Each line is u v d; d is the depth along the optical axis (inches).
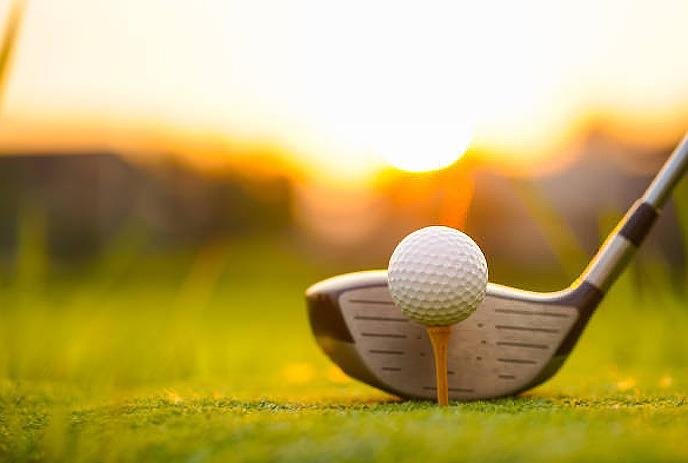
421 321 24.1
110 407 24.4
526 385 25.6
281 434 21.1
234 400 25.9
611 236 26.2
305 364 39.1
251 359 39.9
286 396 27.4
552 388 28.0
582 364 36.0
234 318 74.7
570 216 64.2
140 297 79.0
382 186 97.3
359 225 113.4
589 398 25.8
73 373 31.7
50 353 34.4
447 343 24.4
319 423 21.7
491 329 25.5
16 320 33.8
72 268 67.2
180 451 20.9
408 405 24.8
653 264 36.6
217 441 21.1
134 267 42.2
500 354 25.5
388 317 25.7
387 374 25.6
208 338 52.4
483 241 93.5
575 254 33.2
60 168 99.6
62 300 51.5
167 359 34.6
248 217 115.3
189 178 103.0
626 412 22.6
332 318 25.8
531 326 25.6
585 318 25.8
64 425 22.5
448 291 23.8
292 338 54.9
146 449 21.1
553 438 20.0
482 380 25.4
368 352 25.6
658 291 36.9
